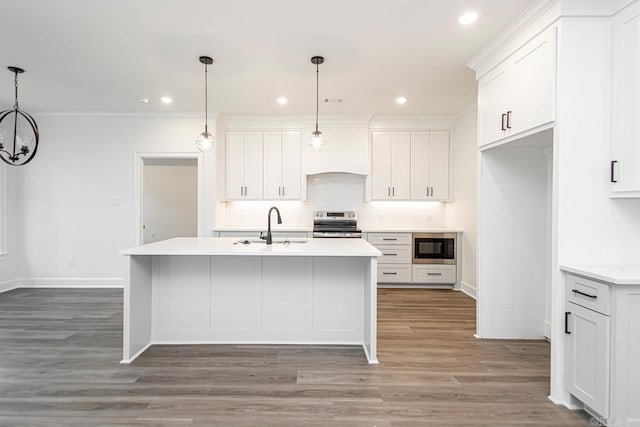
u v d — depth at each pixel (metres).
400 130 5.54
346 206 5.88
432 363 2.74
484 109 3.16
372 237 5.33
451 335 3.37
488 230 3.27
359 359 2.80
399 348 3.03
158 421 1.95
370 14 2.51
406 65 3.41
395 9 2.44
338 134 5.44
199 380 2.42
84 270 5.20
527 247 3.28
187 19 2.57
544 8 2.30
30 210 5.17
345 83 3.92
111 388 2.30
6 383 2.37
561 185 2.21
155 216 7.81
